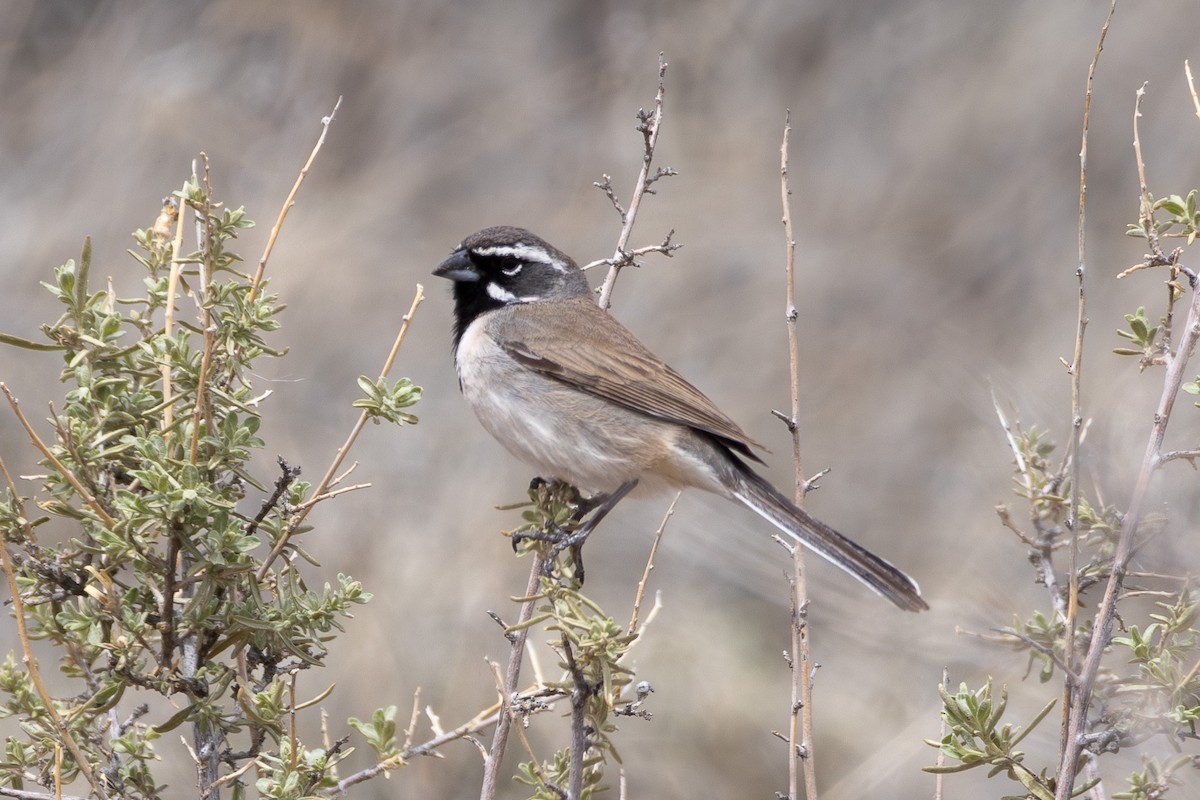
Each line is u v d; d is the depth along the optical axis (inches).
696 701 531.8
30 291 654.5
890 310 737.0
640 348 374.3
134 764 252.7
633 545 599.5
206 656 257.4
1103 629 249.4
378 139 749.3
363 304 671.1
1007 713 475.2
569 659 247.9
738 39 821.2
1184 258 707.4
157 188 695.1
